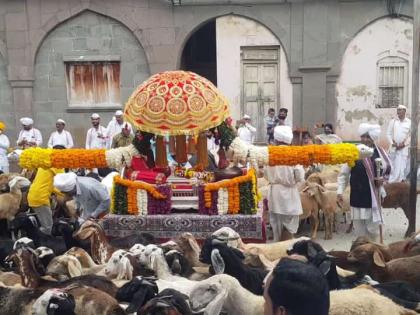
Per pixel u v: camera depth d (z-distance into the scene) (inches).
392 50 713.0
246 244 316.2
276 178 379.6
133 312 213.5
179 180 368.2
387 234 434.9
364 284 237.6
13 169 613.0
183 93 361.1
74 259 266.2
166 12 725.3
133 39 735.1
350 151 343.9
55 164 359.9
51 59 741.9
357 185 351.6
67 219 331.6
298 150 353.7
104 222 351.3
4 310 225.3
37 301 196.7
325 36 716.0
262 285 244.7
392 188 423.2
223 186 351.6
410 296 241.3
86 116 746.8
